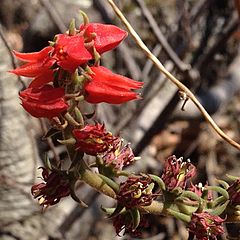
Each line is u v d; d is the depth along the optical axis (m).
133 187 2.19
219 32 4.82
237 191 2.36
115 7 2.74
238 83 5.79
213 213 2.30
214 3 5.06
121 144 2.29
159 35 4.26
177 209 2.31
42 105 1.99
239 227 5.16
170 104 4.37
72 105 2.04
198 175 6.18
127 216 2.24
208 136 6.23
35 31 6.47
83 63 1.99
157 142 6.11
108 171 2.24
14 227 4.28
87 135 2.06
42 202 2.19
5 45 3.71
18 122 4.18
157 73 4.61
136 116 4.51
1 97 4.11
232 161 6.39
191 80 4.30
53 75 2.01
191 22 4.81
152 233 5.91
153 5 6.27
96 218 4.75
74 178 2.18
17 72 2.01
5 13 7.23
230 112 6.75
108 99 2.03
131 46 6.05
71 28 2.01
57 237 4.38
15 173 4.20
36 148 4.32
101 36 2.02
